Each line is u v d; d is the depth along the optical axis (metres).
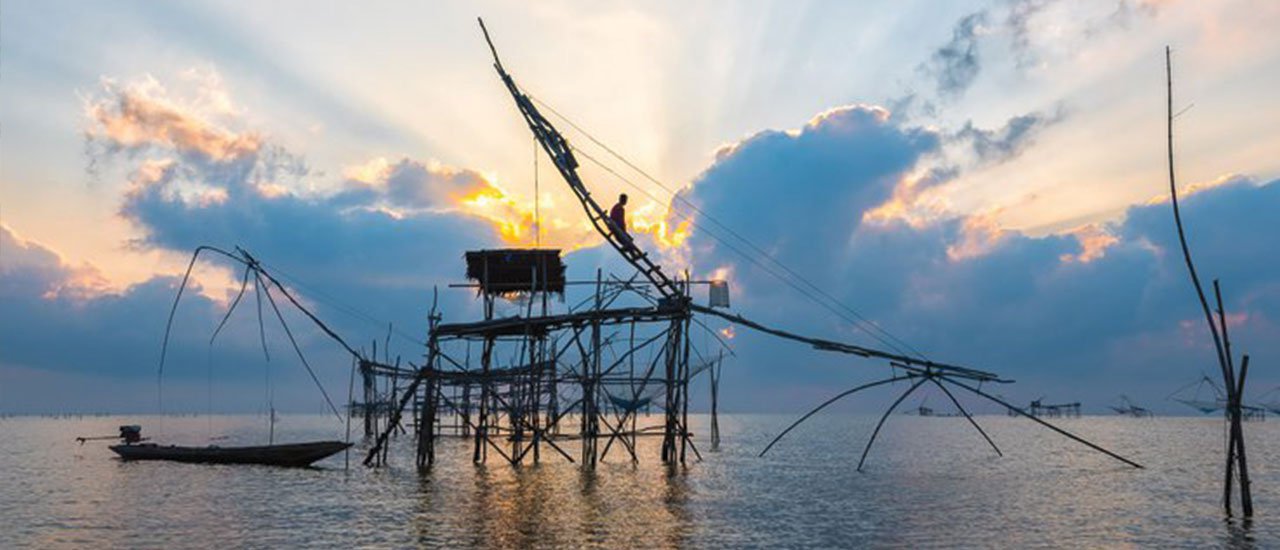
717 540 21.95
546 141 33.16
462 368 37.94
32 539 22.36
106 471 40.09
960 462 49.34
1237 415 26.02
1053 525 24.52
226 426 155.00
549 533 22.61
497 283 38.03
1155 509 27.67
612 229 33.50
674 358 38.50
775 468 43.06
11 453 58.97
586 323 36.03
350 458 46.53
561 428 64.62
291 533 22.77
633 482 34.00
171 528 23.70
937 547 21.36
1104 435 101.12
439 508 26.70
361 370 50.84
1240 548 21.36
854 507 27.91
